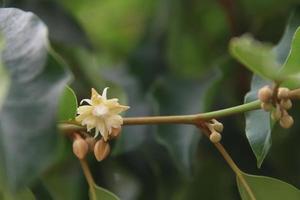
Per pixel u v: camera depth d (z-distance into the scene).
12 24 0.32
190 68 0.52
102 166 0.47
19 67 0.31
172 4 0.53
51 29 0.47
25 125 0.30
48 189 0.42
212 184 0.50
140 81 0.51
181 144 0.42
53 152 0.29
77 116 0.35
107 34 0.60
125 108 0.35
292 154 0.50
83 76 0.48
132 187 0.48
